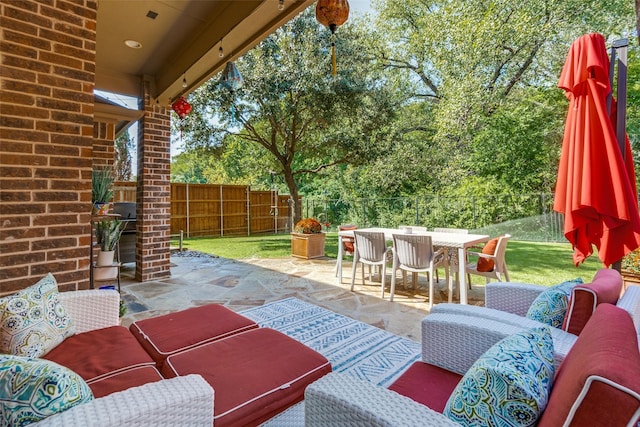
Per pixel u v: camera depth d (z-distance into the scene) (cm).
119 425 86
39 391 89
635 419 64
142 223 475
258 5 293
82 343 174
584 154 185
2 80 206
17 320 153
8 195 207
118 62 447
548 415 80
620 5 736
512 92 923
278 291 433
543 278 494
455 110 893
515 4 819
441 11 960
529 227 859
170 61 439
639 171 605
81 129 236
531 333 114
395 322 325
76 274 233
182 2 321
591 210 190
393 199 1070
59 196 226
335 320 329
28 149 214
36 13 219
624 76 197
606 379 68
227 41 346
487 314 170
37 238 217
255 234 1194
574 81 192
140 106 484
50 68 224
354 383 102
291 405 144
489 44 848
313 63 762
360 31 1039
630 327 100
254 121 861
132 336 189
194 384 106
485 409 91
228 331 200
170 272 524
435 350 159
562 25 799
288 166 939
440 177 1018
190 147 853
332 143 940
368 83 938
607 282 159
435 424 83
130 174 1244
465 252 372
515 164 872
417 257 374
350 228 554
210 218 1098
